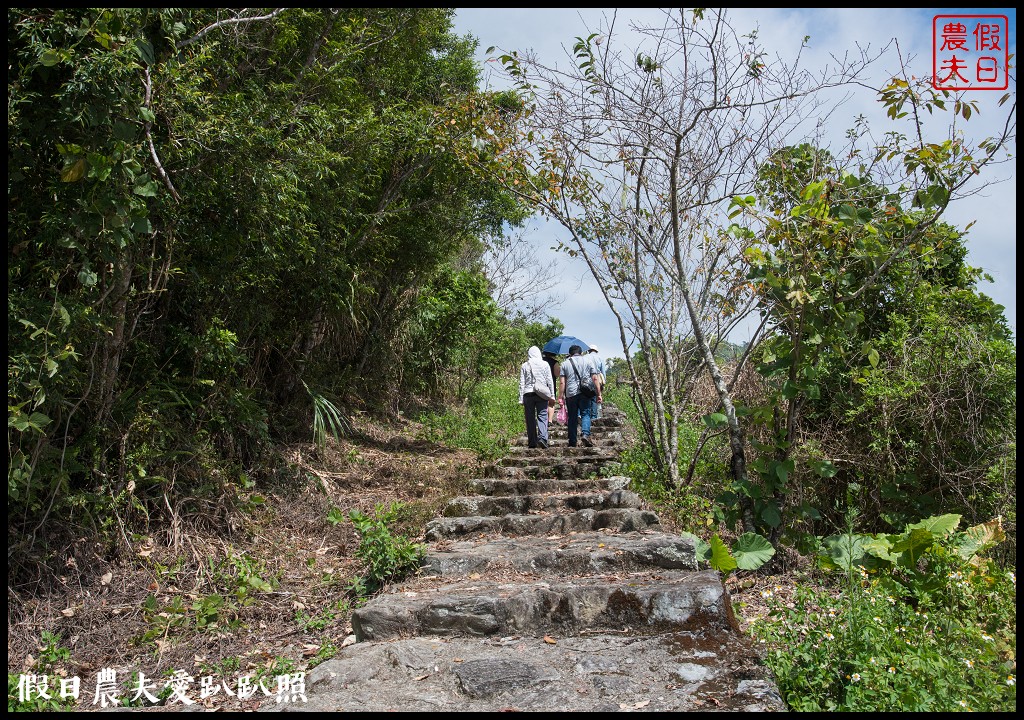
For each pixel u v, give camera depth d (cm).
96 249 433
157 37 453
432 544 550
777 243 511
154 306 557
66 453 453
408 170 869
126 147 407
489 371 1452
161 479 503
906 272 618
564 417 1268
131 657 393
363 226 794
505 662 343
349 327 903
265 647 410
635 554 472
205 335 574
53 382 409
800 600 364
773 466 511
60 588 429
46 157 422
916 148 495
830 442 581
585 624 390
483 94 678
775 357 540
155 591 452
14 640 384
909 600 426
